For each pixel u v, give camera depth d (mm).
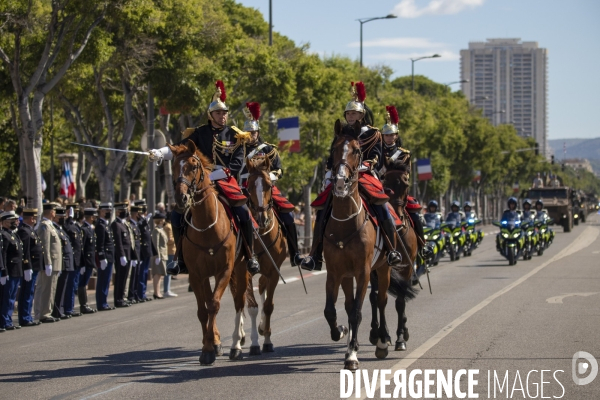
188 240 13023
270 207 14141
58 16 27047
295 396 10797
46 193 57469
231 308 21125
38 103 26281
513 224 34500
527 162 134500
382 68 58625
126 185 41250
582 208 100125
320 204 13234
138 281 24578
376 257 13141
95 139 41188
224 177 13750
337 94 46938
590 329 16062
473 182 105500
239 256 13578
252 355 14016
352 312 12516
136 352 14750
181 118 39812
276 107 38625
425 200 91188
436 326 16734
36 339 17109
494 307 19594
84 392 11320
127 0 26438
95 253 22391
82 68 30016
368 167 13586
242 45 37562
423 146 73812
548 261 35812
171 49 31609
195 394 11016
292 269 35781
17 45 25688
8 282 19062
